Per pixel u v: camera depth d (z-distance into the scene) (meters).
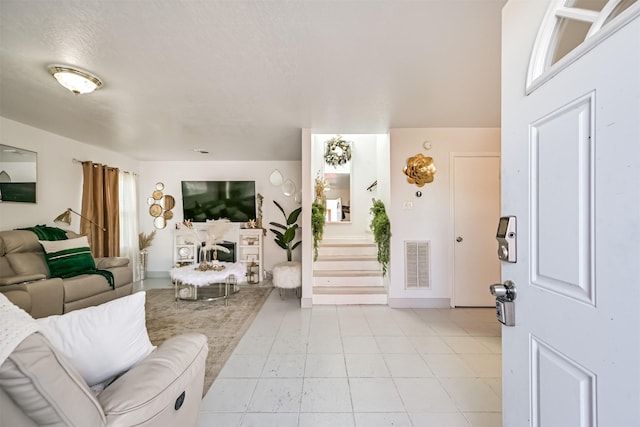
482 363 2.33
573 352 0.71
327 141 5.61
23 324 0.72
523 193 0.91
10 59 1.98
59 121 3.29
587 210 0.67
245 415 1.72
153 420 0.95
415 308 3.75
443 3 1.49
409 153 3.78
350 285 4.20
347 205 5.59
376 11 1.54
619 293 0.59
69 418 0.74
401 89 2.51
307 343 2.70
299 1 1.46
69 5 1.48
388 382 2.06
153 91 2.51
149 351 1.22
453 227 3.79
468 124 3.57
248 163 5.80
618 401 0.59
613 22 0.60
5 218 3.20
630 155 0.56
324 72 2.20
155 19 1.59
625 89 0.57
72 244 3.41
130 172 5.25
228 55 1.96
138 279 5.37
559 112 0.76
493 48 1.90
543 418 0.82
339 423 1.65
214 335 2.89
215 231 4.21
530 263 0.88
